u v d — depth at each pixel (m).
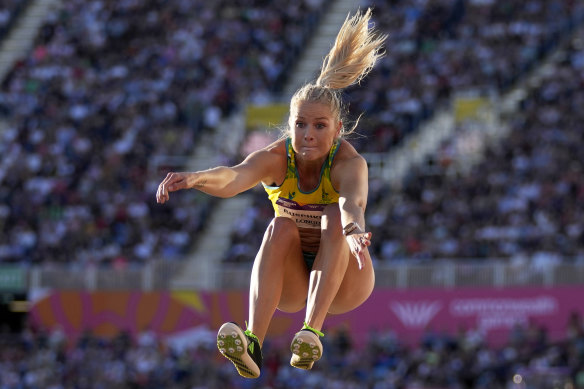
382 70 38.88
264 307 7.41
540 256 29.36
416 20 41.12
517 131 35.19
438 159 34.62
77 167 36.25
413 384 26.45
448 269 28.23
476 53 39.44
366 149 35.66
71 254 32.62
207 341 29.12
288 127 7.98
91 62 41.72
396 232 31.47
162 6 43.97
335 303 7.83
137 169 35.97
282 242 7.55
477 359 26.58
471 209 31.91
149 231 33.44
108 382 28.73
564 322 27.19
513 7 41.28
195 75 40.19
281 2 43.62
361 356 27.48
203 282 29.66
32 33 43.97
